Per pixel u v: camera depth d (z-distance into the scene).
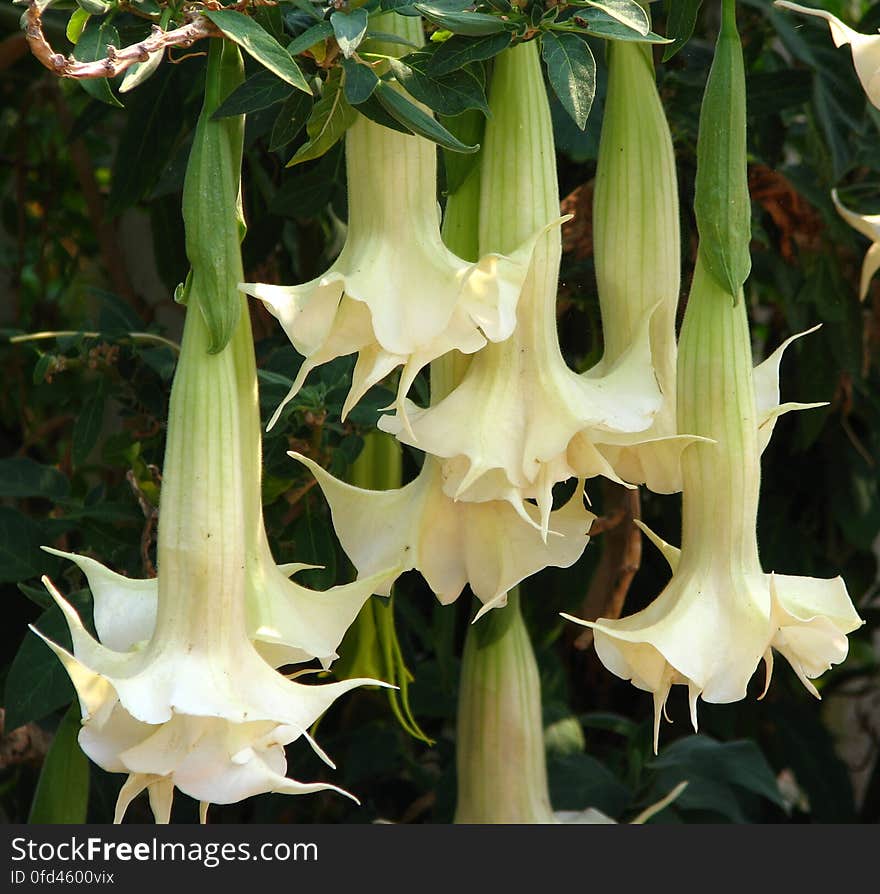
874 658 2.47
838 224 1.60
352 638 1.38
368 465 1.41
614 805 1.66
